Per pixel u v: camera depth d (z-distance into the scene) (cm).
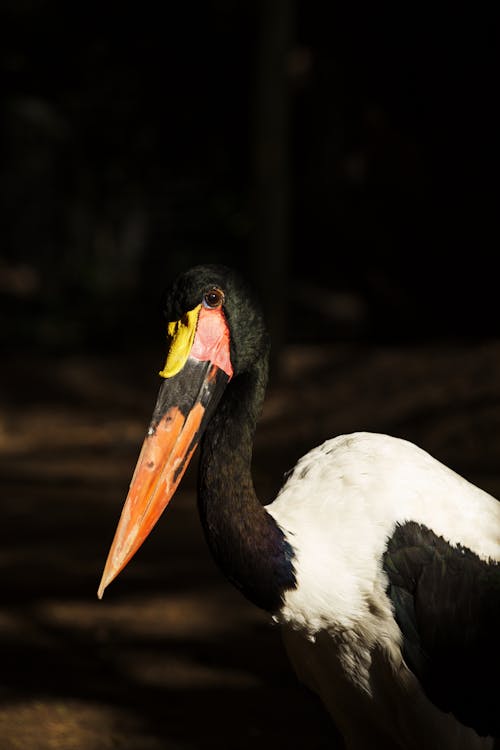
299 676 428
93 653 635
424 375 1423
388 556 376
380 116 1784
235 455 369
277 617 374
